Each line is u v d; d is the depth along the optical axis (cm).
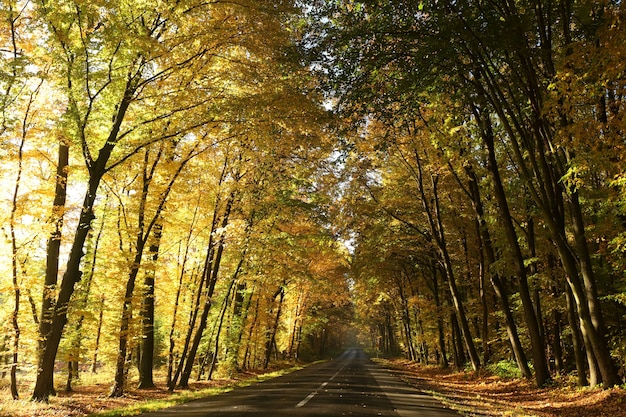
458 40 1166
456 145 1789
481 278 2512
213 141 1753
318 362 5538
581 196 1523
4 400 1217
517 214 2002
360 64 1256
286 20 1348
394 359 6706
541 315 2072
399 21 1255
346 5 1339
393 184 2584
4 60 1095
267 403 1202
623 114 928
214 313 2803
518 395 1586
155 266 1573
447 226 2764
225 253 2338
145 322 1867
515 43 1142
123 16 1133
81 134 1183
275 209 2198
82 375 2634
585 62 969
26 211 1420
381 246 2875
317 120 1322
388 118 1419
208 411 1034
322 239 2612
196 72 1372
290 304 4388
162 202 1606
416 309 4181
